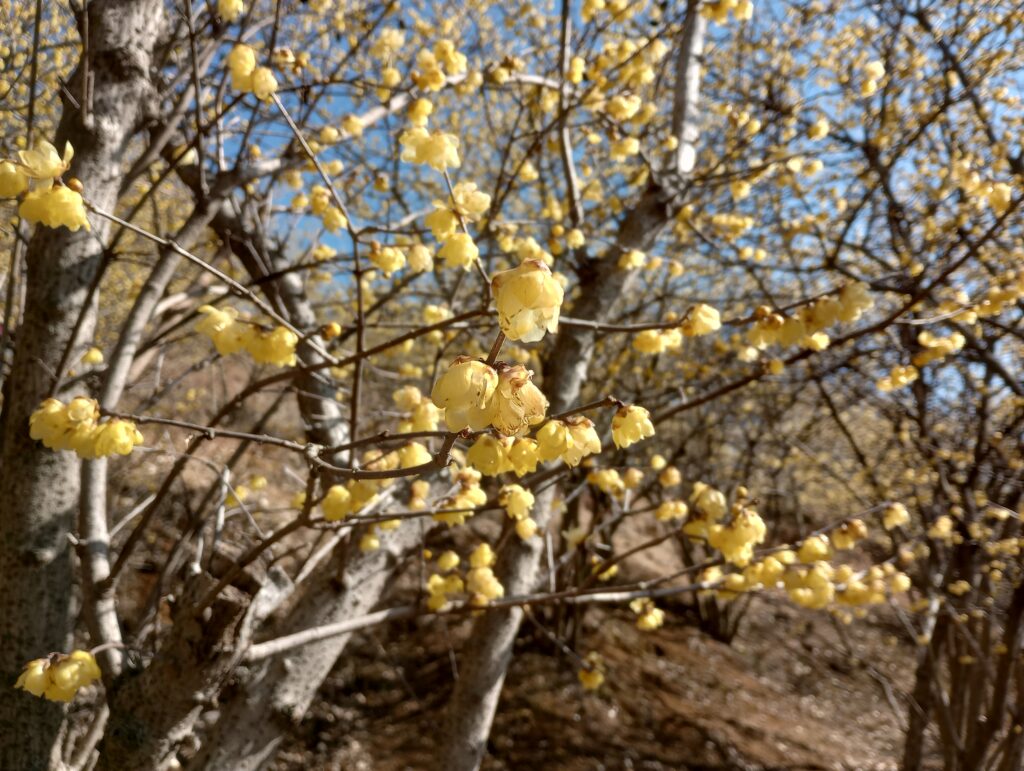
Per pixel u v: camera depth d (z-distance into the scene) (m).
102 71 1.77
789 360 2.22
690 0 2.41
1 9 2.62
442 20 4.28
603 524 2.54
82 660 1.37
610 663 6.32
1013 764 3.63
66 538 1.78
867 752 5.90
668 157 3.40
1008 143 3.96
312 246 2.86
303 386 2.96
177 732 1.61
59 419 1.26
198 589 1.63
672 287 6.27
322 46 3.73
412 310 5.79
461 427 0.79
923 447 4.22
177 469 1.61
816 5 4.32
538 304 0.75
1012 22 3.54
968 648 4.48
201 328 1.46
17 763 1.70
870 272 4.64
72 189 1.22
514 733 5.12
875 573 2.07
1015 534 3.96
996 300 2.00
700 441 7.54
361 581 2.29
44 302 1.71
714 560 2.00
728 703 6.19
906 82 4.36
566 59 2.68
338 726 4.96
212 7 2.05
